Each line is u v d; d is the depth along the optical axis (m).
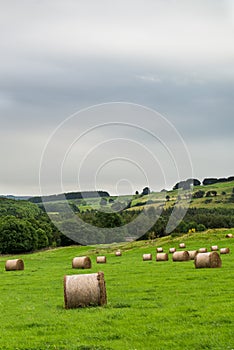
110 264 52.28
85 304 20.92
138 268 42.84
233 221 121.06
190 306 19.53
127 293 25.16
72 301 20.92
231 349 13.17
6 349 14.26
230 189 156.38
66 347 14.19
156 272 37.28
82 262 46.72
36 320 18.56
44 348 14.20
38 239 111.75
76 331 16.28
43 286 31.78
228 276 30.52
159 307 20.05
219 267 37.91
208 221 121.12
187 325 16.28
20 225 109.31
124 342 14.55
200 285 26.66
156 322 17.05
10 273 45.81
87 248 89.25
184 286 26.66
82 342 14.77
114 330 16.12
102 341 14.80
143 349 13.64
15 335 16.25
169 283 28.77
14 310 21.67
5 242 108.31
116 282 31.06
